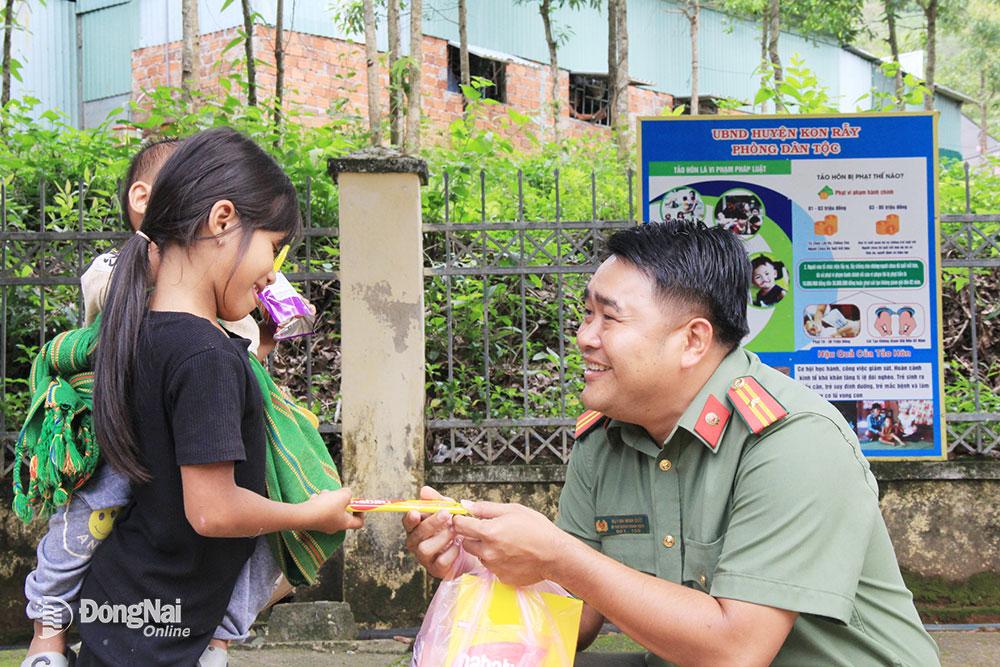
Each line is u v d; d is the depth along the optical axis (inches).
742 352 68.9
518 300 172.1
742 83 638.5
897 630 63.0
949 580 135.9
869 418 133.5
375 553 133.5
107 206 191.5
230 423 55.7
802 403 63.4
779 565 58.1
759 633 57.4
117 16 425.7
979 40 848.9
